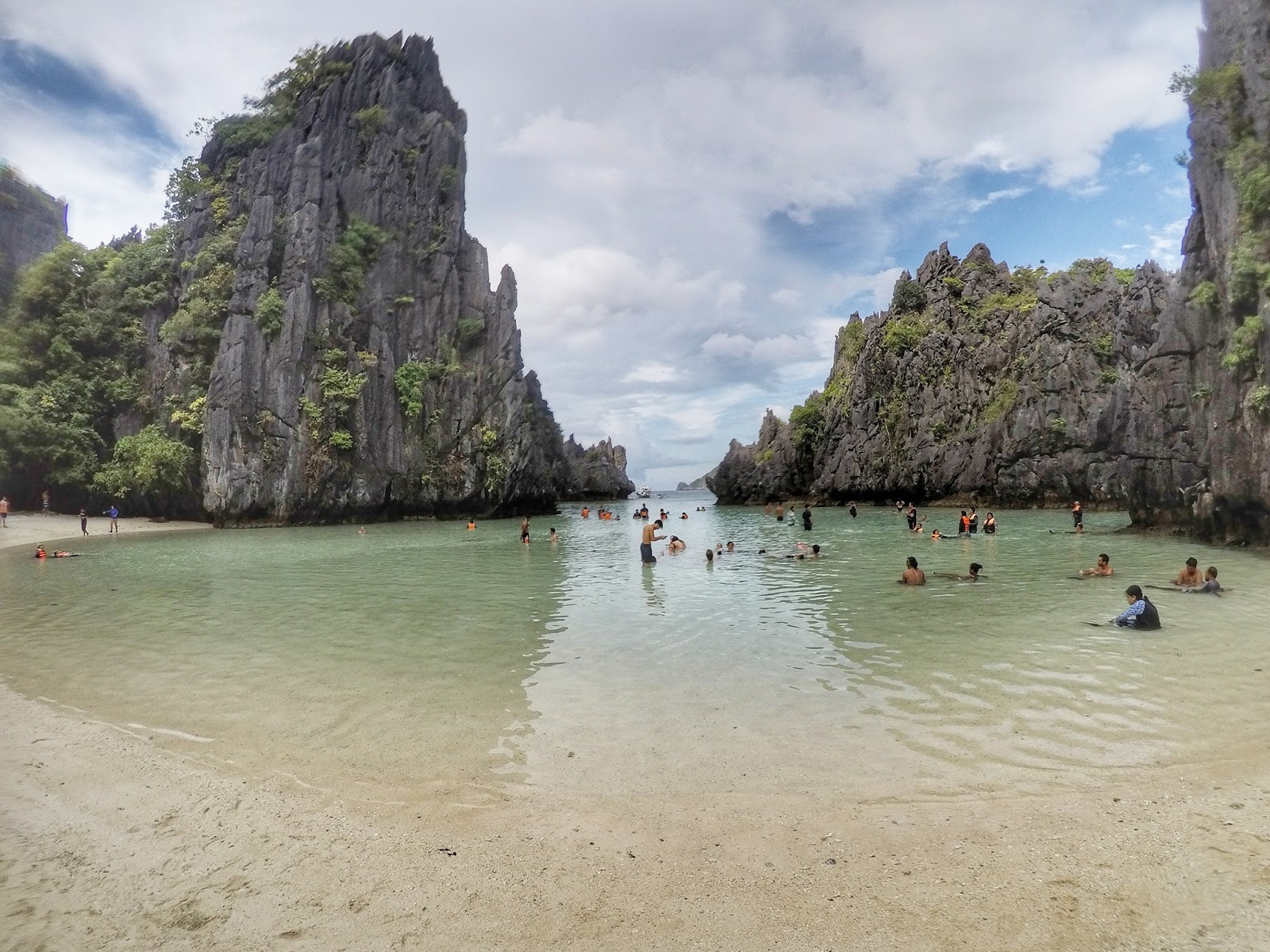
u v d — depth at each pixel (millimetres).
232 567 26578
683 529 47500
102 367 58250
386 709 9359
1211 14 27422
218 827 6402
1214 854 5484
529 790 6941
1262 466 24734
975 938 4605
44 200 61281
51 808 6812
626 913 4973
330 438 56156
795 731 8273
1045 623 13922
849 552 28484
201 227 60562
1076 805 6367
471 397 66750
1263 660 10820
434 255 68562
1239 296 25484
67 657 12516
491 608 17125
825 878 5340
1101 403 55531
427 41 76000
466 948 4645
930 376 68125
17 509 54250
